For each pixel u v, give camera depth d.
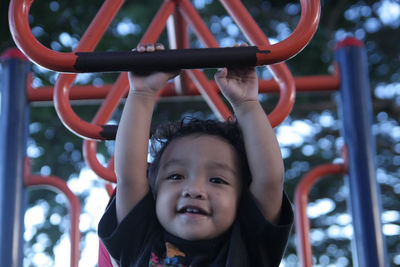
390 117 5.43
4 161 2.28
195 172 1.30
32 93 2.36
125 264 1.36
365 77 2.37
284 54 1.17
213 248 1.29
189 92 2.26
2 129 2.31
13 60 2.37
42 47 1.16
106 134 1.64
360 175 2.26
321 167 2.37
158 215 1.30
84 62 1.16
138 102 1.27
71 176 5.04
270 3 5.25
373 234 2.19
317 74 5.02
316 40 4.96
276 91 2.26
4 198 2.25
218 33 5.17
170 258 1.29
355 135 2.30
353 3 5.33
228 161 1.32
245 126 1.30
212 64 1.16
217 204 1.28
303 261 2.33
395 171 5.46
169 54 1.16
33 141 4.98
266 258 1.33
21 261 2.27
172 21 1.99
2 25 3.97
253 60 1.16
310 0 1.19
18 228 2.25
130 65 1.16
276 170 1.28
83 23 4.33
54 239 5.04
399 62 5.42
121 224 1.33
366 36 5.43
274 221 1.33
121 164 1.30
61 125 4.98
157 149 1.40
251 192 1.31
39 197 5.14
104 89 2.33
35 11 4.18
